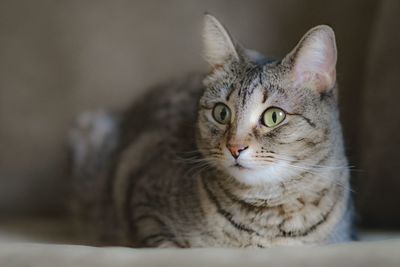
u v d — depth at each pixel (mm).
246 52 703
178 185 687
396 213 802
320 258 516
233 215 654
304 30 898
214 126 659
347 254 517
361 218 817
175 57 924
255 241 654
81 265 533
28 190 931
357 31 879
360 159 816
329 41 650
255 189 646
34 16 935
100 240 801
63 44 935
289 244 651
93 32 933
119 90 935
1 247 572
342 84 879
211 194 663
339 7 886
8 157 938
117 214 774
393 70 791
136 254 540
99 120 865
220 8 914
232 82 659
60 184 932
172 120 775
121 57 932
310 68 652
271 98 641
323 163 650
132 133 821
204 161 670
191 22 920
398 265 503
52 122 939
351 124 875
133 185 739
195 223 667
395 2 799
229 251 542
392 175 791
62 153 933
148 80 929
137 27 929
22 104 938
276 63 657
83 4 933
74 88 938
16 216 929
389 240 566
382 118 795
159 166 721
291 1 901
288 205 647
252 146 630
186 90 816
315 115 647
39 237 780
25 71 938
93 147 853
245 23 910
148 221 700
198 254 535
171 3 922
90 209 839
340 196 664
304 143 641
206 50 687
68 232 840
